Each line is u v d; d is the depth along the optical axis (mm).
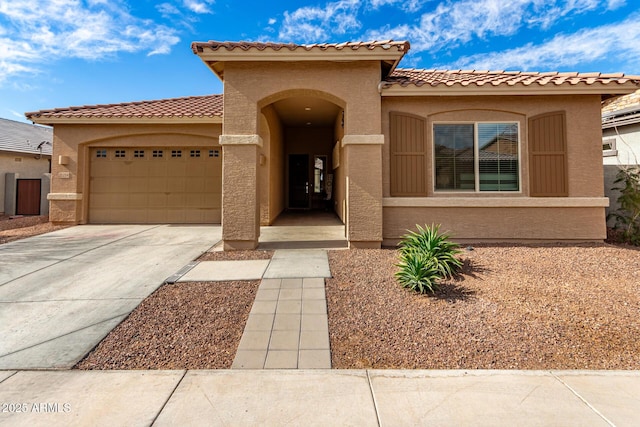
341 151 12680
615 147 11750
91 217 12500
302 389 3139
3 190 16281
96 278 6102
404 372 3408
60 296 5297
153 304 4992
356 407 2881
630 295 5023
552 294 5062
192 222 12492
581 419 2715
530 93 8023
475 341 3951
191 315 4656
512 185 8469
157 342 4004
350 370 3451
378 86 7918
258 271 6312
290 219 13906
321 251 7793
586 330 4125
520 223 8297
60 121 11680
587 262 6523
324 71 7930
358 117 7949
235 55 7605
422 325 4309
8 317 4590
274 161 13391
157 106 13039
